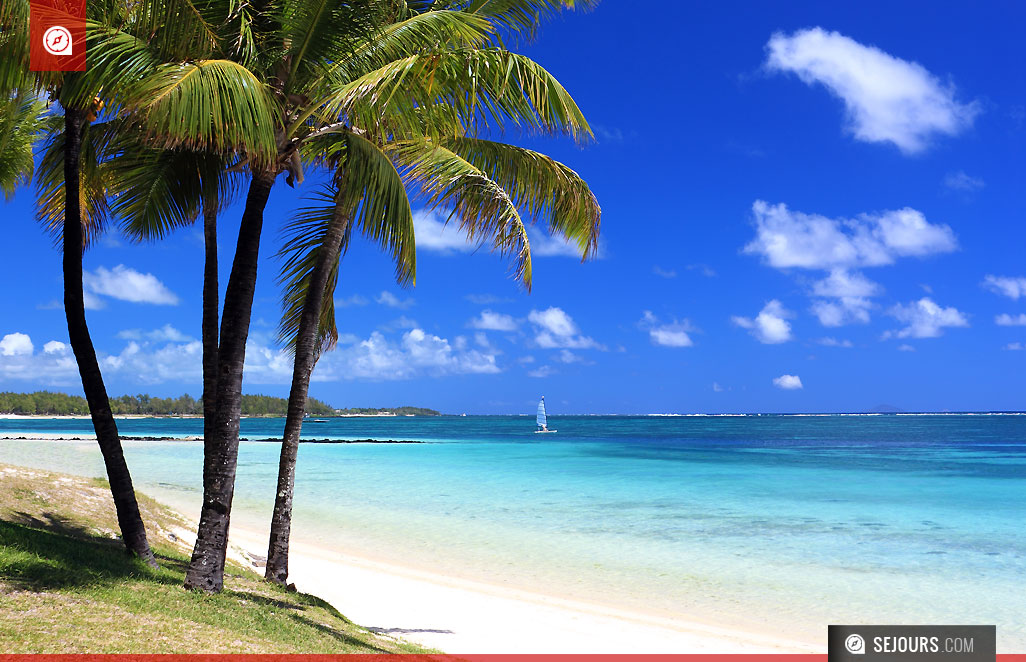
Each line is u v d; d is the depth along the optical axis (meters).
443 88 7.95
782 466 44.72
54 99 8.91
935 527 21.09
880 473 39.19
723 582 14.45
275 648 6.95
